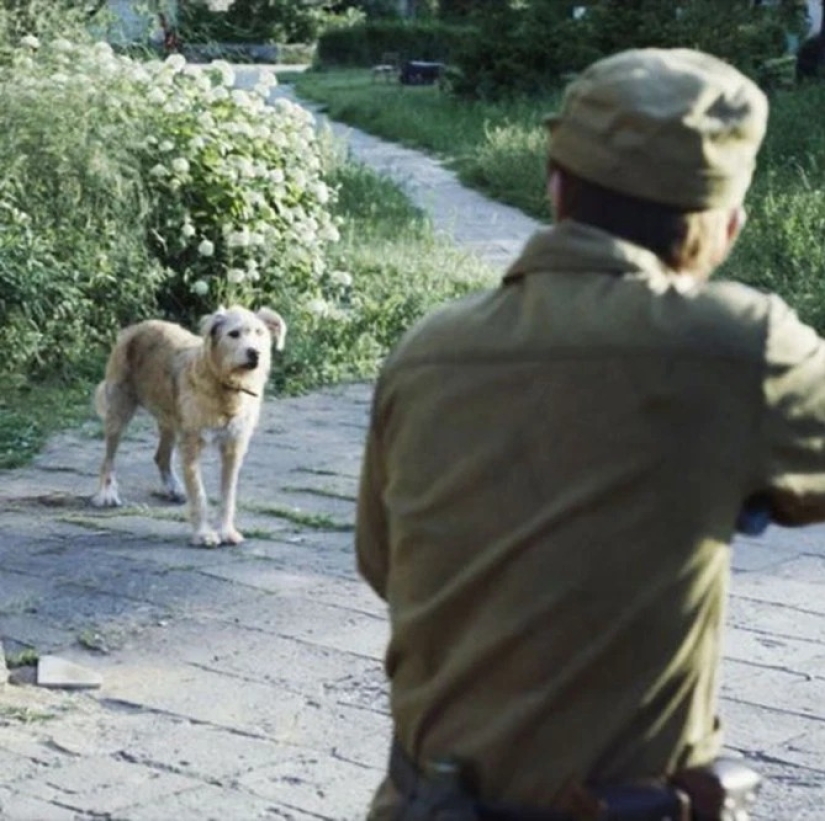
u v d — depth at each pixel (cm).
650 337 274
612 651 271
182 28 2175
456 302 297
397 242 1909
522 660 275
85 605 823
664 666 272
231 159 1535
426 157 2998
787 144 2381
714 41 3397
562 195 288
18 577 871
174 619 802
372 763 628
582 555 272
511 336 282
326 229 1585
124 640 771
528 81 3669
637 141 276
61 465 1163
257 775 616
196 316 1532
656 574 272
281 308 1512
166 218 1521
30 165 1462
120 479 1124
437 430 286
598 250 281
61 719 671
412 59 5822
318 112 3900
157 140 1522
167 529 982
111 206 1483
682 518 272
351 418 1288
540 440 276
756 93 280
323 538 959
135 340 1021
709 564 275
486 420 281
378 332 1526
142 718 675
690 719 276
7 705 682
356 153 3041
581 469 274
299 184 1573
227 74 1588
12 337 1402
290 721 671
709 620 278
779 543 928
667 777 274
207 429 941
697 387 272
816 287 1578
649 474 272
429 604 285
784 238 1680
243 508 1023
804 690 704
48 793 598
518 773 276
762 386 272
